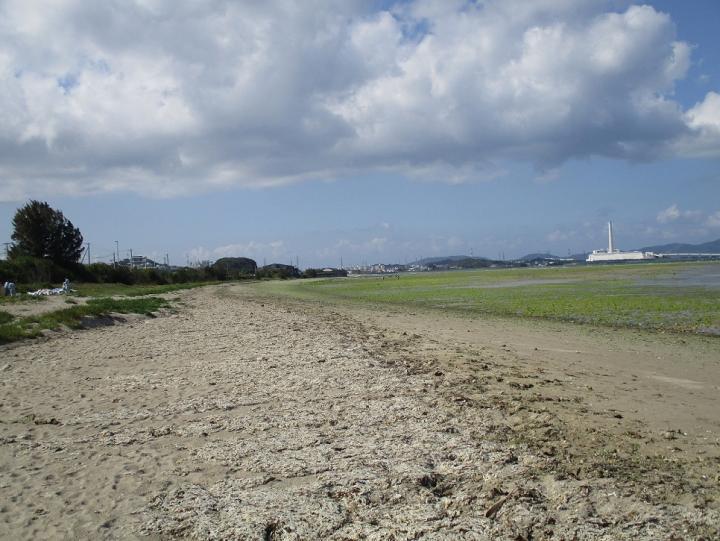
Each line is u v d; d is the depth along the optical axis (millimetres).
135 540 6055
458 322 29734
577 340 21609
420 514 6371
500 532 5910
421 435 9172
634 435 9094
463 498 6730
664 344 20406
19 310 31641
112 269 87812
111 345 21859
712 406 11195
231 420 10633
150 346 21469
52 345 21797
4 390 13734
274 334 24500
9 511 6738
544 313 33875
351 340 21656
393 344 20406
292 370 15477
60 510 6762
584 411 10641
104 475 7883
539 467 7613
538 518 6145
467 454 8172
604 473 7359
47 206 78312
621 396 12016
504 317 32406
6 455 8773
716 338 21922
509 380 13547
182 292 73312
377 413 10688
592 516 6160
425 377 13875
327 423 10188
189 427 10219
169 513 6625
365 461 8078
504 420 10000
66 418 11070
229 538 6023
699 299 39656
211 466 8188
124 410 11641
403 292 68188
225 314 38062
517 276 114438
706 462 7887
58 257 77188
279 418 10656
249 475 7805
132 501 7000
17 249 75625
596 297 44969
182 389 13562
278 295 72938
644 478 7238
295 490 7152
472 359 16734
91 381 14805
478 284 80875
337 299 59594
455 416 10266
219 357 18375
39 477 7824
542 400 11492
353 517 6398
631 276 90375
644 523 5938
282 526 6242
